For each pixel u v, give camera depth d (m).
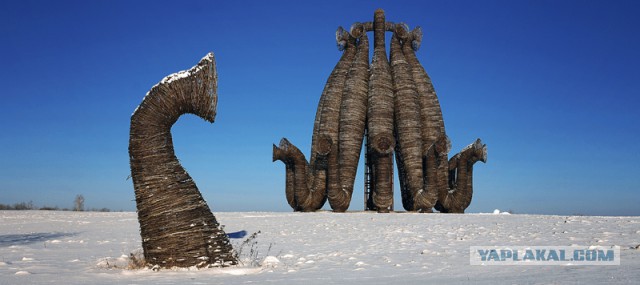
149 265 11.57
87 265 12.00
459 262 11.61
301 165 43.59
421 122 45.31
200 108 12.33
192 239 11.57
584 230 18.98
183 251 11.48
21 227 27.33
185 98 12.19
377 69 44.88
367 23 46.72
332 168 42.81
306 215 34.28
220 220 30.56
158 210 11.65
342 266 11.52
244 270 10.95
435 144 41.59
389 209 41.31
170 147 12.16
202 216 11.84
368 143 44.62
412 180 42.84
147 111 12.02
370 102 44.28
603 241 14.84
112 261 12.44
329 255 13.88
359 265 11.51
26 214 39.84
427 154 42.22
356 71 45.19
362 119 44.50
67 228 26.56
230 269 11.16
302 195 43.25
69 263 12.38
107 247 16.81
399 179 45.19
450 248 14.75
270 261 12.21
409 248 15.16
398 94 44.62
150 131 11.98
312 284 8.89
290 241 18.83
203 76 12.32
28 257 13.62
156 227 11.59
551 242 15.37
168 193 11.73
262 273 10.67
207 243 11.69
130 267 11.68
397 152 44.88
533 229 20.16
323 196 44.03
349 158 43.50
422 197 41.81
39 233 23.53
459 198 43.47
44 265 11.89
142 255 12.97
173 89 12.10
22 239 20.30
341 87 45.72
